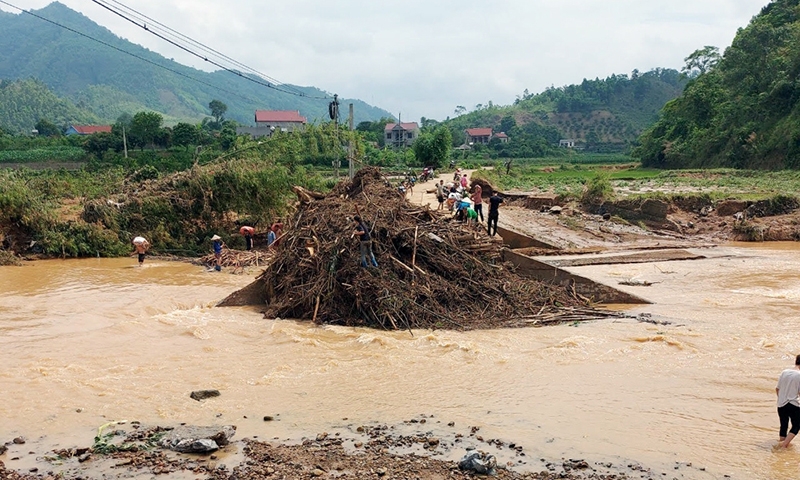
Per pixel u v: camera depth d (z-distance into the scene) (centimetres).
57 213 2744
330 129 4725
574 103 19800
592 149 16888
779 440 880
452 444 870
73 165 6712
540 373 1183
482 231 2041
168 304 1791
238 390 1089
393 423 947
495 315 1616
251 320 1605
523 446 865
